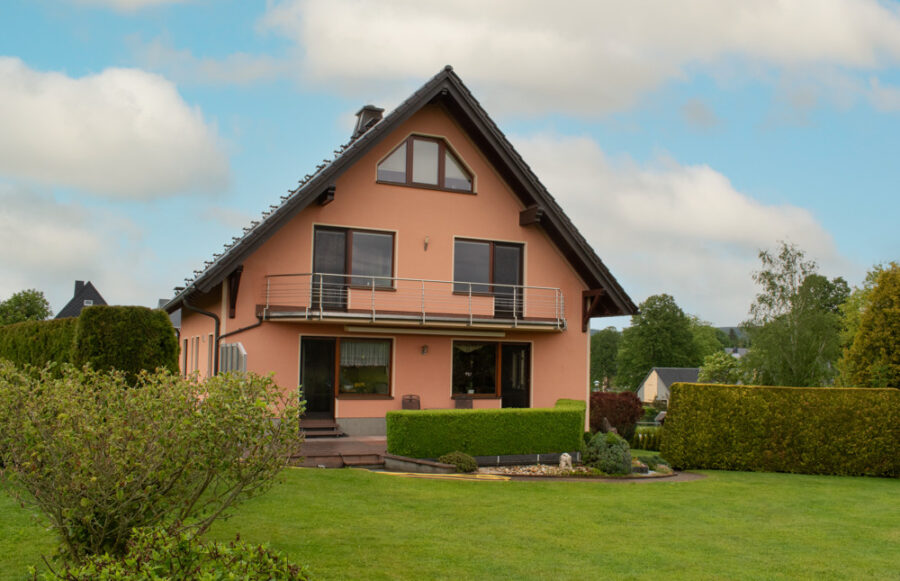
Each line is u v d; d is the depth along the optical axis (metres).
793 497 14.59
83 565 5.47
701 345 83.69
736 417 19.19
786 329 41.97
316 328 19.20
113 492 6.27
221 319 18.25
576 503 12.41
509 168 20.42
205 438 6.59
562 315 21.86
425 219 20.38
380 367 20.08
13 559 7.63
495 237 21.23
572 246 21.19
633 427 28.02
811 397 19.14
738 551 9.59
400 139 20.22
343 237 19.58
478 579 7.71
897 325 21.75
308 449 16.53
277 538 8.90
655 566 8.60
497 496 12.66
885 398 19.00
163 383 6.96
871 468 18.84
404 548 8.76
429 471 15.20
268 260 18.62
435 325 19.53
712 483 16.09
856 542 10.52
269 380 7.20
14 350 17.03
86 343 13.23
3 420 6.27
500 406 21.30
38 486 6.20
